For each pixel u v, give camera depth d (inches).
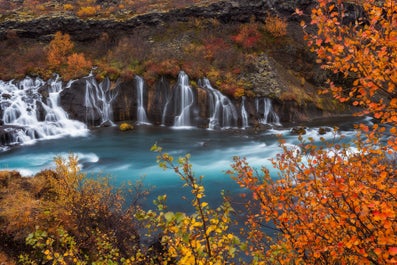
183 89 1368.1
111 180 779.4
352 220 162.6
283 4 1702.8
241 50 1566.2
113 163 917.8
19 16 1787.6
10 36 1672.0
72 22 1707.7
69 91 1357.0
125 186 729.6
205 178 775.1
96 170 862.5
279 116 1343.5
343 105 1470.2
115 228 394.9
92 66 1509.6
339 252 161.9
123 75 1409.9
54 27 1706.4
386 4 165.9
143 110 1403.8
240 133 1220.5
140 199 642.2
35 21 1704.0
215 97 1344.7
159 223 135.3
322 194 176.2
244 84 1393.9
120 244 370.9
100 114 1374.3
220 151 1009.5
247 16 1707.7
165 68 1413.6
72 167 435.8
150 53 1531.7
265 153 975.0
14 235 342.6
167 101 1380.4
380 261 146.4
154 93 1390.3
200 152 1002.7
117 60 1533.0
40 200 406.9
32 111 1286.9
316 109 1408.7
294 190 194.4
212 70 1445.6
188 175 139.2
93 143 1122.0
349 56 176.7
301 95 1418.6
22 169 871.7
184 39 1617.9
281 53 1569.9
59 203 398.3
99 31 1713.8
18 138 1123.3
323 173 186.1
